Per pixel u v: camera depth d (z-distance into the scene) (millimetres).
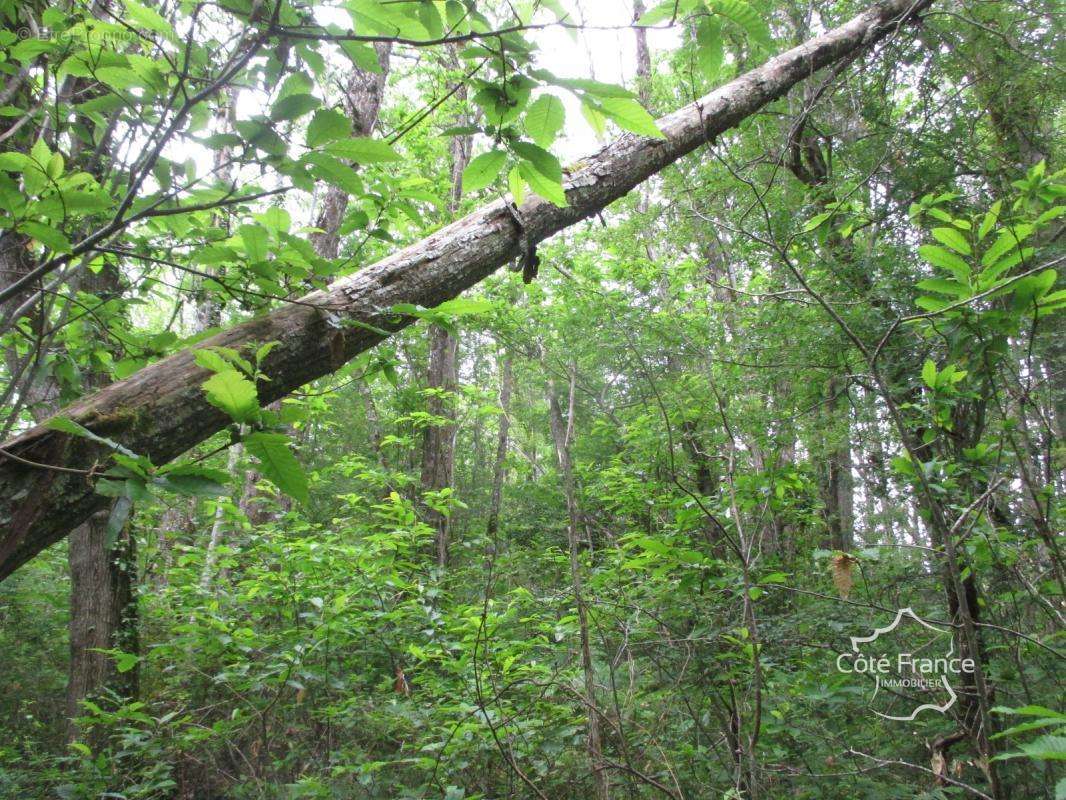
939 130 4059
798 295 4344
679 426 4816
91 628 4242
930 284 2020
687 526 2930
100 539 4352
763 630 2885
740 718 2670
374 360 2223
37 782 3645
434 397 10070
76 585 4297
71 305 2039
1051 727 2318
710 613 2879
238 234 1753
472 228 2025
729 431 2680
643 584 3246
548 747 2746
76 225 1504
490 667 3047
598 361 5516
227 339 1480
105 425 1188
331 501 7742
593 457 7270
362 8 1156
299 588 3842
